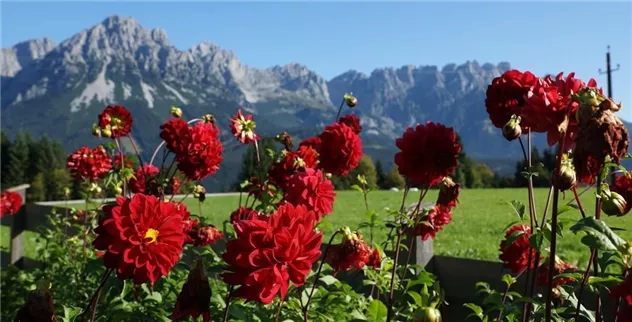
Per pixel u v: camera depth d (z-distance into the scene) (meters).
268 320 2.47
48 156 80.12
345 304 2.80
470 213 14.65
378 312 2.33
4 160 79.56
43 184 50.53
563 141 1.63
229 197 24.62
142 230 1.87
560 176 1.64
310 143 3.76
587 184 1.84
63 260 4.74
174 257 1.90
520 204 1.98
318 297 2.80
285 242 1.66
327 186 2.61
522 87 2.03
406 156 2.63
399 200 20.02
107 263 1.91
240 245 1.68
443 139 2.60
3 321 3.73
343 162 3.48
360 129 4.07
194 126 3.42
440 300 1.81
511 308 2.10
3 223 7.18
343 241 2.57
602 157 1.53
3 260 7.11
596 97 1.56
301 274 1.69
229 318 2.59
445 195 2.65
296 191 2.59
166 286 3.08
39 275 4.65
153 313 2.77
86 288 3.87
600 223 1.46
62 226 6.00
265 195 3.29
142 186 3.84
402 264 3.69
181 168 3.42
